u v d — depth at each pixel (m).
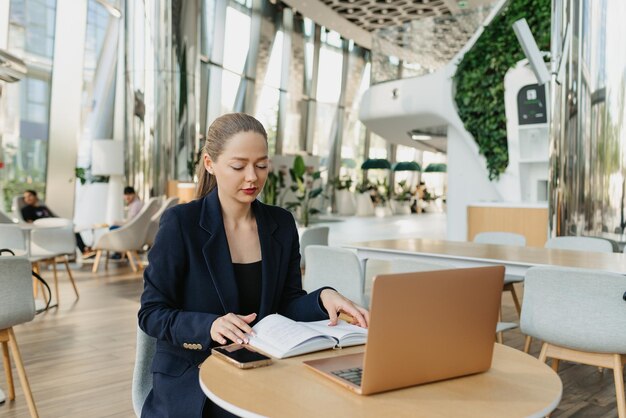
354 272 3.11
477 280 1.11
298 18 14.69
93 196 9.77
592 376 3.35
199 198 1.63
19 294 2.53
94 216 9.73
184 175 9.77
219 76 12.05
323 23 15.33
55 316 4.91
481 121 8.05
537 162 7.67
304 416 0.93
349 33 16.27
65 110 9.03
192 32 9.83
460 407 0.99
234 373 1.15
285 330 1.34
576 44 4.67
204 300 1.49
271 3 13.42
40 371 3.40
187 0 9.73
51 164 9.00
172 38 9.61
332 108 17.03
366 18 15.27
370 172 20.53
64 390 3.07
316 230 5.92
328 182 17.36
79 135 9.79
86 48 9.74
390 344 1.03
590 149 4.58
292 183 13.66
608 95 4.45
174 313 1.40
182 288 1.51
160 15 9.54
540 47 7.31
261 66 13.36
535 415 0.96
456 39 8.55
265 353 1.27
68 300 5.63
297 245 1.70
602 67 4.48
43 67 8.80
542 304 2.38
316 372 1.15
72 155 9.21
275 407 0.97
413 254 3.48
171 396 1.37
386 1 14.02
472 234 7.07
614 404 2.88
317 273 3.30
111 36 10.05
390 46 9.40
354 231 13.89
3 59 4.84
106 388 3.11
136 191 9.58
